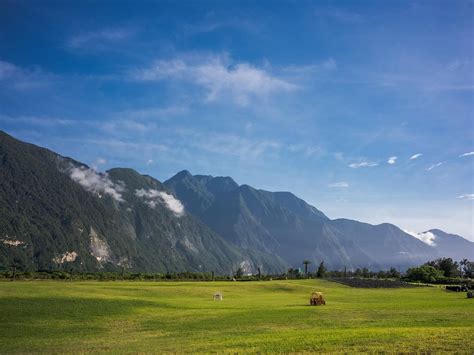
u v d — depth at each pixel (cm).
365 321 5000
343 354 3209
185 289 9975
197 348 3691
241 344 3753
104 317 5772
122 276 18038
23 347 4222
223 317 5684
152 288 9600
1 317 5444
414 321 4878
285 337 4019
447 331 3950
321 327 4688
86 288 8650
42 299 6444
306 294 10962
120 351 3781
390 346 3394
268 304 7638
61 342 4428
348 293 11275
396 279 19625
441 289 13075
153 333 4772
